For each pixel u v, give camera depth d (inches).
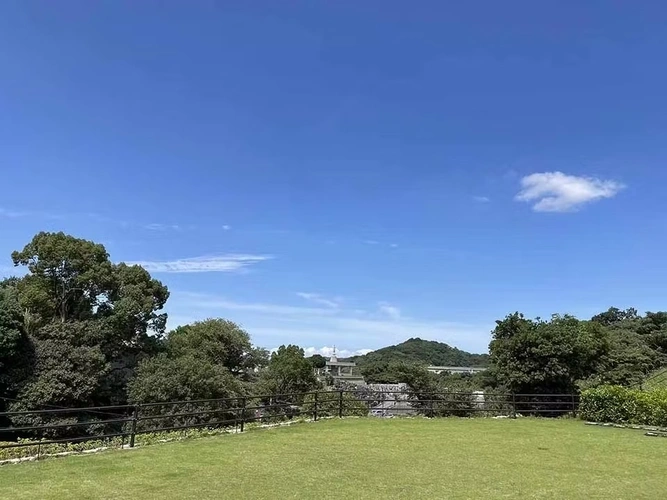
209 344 1867.6
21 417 1098.1
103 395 1274.6
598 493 358.0
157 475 374.0
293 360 1828.2
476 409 799.7
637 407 728.3
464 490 356.2
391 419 716.7
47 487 334.0
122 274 1525.6
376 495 337.1
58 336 1243.8
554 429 676.1
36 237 1418.6
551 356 892.0
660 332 1927.9
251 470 397.1
